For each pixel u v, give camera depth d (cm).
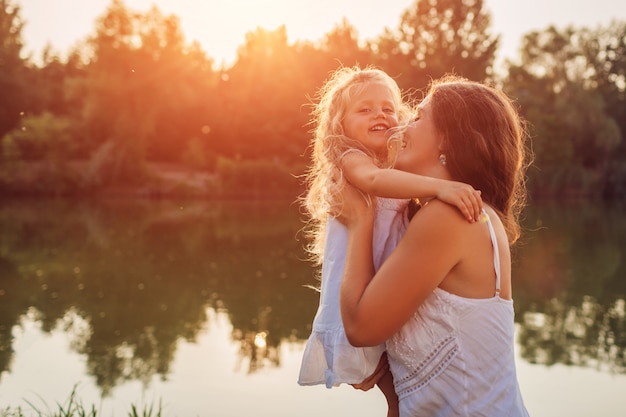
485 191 156
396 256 143
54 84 4738
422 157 159
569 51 4672
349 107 186
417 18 4394
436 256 140
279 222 2505
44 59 4816
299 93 4309
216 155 4328
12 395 620
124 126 3772
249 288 1241
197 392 650
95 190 3700
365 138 181
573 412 604
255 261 1567
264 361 769
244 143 4334
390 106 186
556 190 4319
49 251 1744
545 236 2189
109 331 922
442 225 140
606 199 4284
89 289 1241
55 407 577
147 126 3884
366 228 157
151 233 2142
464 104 156
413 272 141
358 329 146
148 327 946
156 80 3891
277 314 1027
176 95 4019
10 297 1162
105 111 3897
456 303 142
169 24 3972
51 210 2948
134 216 2717
